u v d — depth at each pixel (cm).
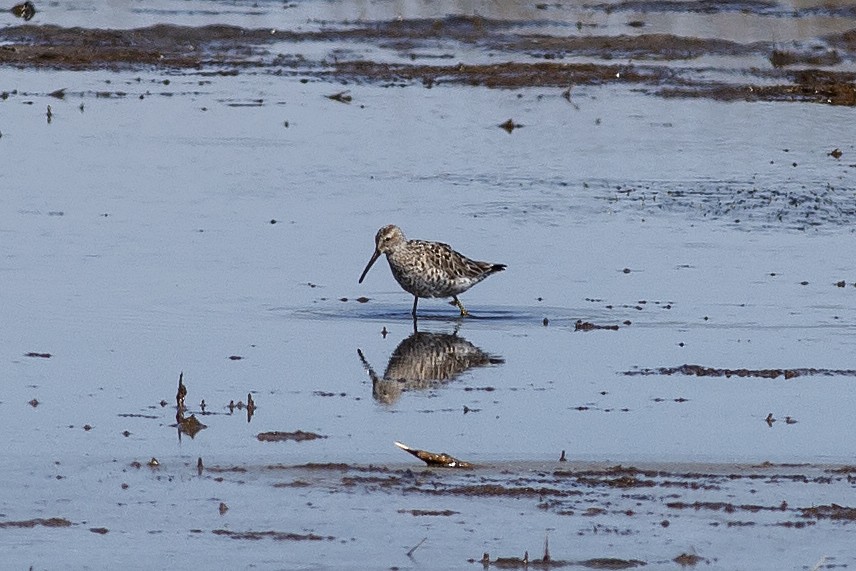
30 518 1157
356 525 1155
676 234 2227
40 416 1409
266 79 3259
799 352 1688
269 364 1614
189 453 1312
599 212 2339
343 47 3547
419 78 3309
